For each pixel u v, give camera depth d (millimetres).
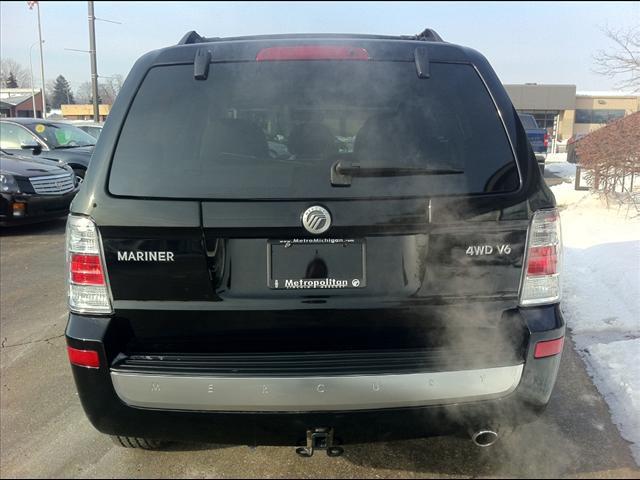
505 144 2314
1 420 3225
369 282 2211
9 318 4945
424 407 2199
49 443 2980
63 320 4887
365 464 2766
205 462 2797
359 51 2477
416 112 2361
